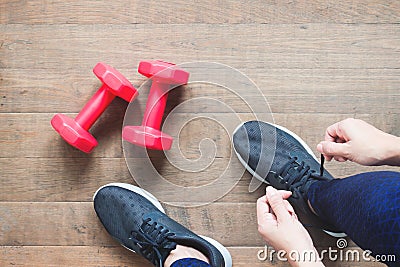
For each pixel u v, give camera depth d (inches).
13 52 49.7
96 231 48.8
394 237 30.3
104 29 49.8
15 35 49.8
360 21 49.8
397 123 49.3
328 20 49.9
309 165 47.5
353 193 34.7
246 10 49.9
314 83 49.5
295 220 38.0
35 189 49.0
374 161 35.7
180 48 49.7
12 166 49.1
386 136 35.4
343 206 36.2
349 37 49.8
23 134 49.3
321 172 44.3
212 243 47.3
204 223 49.0
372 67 49.6
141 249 46.7
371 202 32.2
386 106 49.4
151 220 46.9
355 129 36.4
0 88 49.5
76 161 49.1
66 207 48.9
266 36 49.8
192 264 42.4
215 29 49.8
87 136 45.8
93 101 46.5
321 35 49.8
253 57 49.7
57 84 49.6
